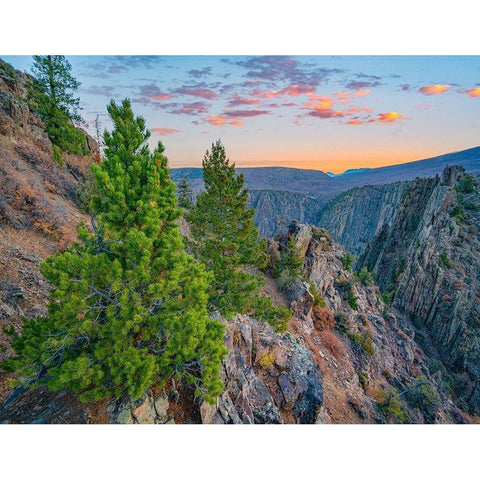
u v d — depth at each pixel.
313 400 14.05
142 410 7.46
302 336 29.02
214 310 14.18
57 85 29.89
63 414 7.63
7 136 25.56
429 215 104.38
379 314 59.81
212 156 17.22
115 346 7.00
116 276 7.59
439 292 82.75
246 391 11.54
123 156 9.71
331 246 64.56
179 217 10.30
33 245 17.16
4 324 11.89
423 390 33.72
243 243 18.12
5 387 10.09
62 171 27.89
